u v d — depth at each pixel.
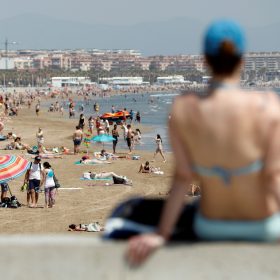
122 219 9.35
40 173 59.19
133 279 8.73
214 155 8.59
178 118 8.76
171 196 8.92
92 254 8.80
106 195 67.25
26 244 8.91
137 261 8.68
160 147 103.38
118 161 101.25
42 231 49.59
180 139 8.84
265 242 8.78
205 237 8.96
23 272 8.88
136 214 9.51
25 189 65.31
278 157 8.51
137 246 8.66
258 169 8.58
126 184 75.31
